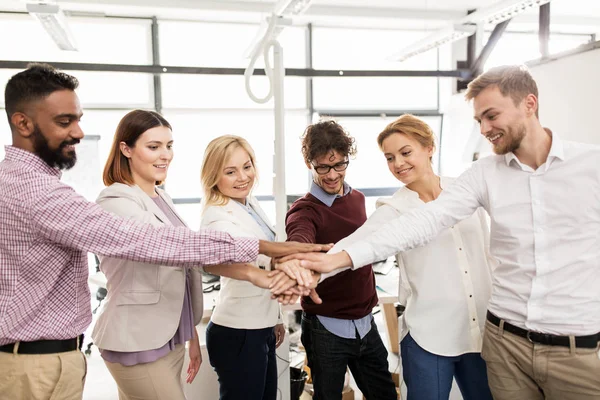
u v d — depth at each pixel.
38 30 5.27
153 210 1.62
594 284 1.38
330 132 1.92
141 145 1.63
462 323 1.69
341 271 1.85
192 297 1.86
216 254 1.37
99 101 5.55
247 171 1.86
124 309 1.53
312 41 5.99
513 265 1.47
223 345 1.83
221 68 5.41
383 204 1.84
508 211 1.48
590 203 1.36
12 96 1.23
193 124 5.80
